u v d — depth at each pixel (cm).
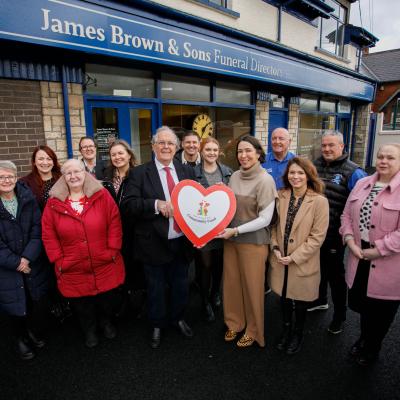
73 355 247
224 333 276
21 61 347
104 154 441
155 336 256
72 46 347
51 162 274
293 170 240
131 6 399
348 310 312
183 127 546
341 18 970
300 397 207
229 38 545
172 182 248
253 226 230
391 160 208
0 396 207
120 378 223
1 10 295
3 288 228
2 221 226
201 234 239
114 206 251
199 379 222
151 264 244
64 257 238
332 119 1008
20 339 244
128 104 461
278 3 682
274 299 336
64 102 383
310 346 257
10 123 352
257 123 685
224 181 307
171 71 507
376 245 211
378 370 231
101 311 266
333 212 264
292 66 697
